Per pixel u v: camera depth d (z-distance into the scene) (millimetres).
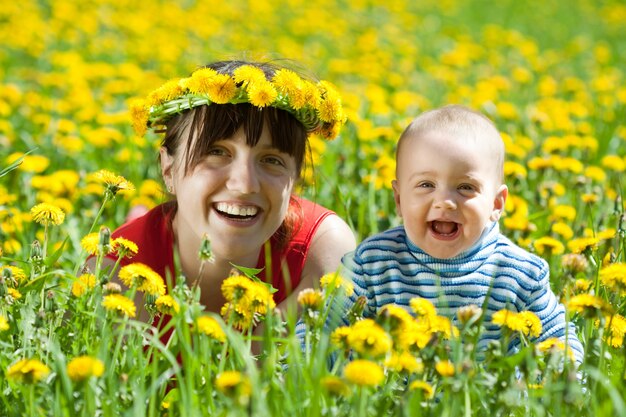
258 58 3834
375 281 3168
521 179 4785
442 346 2467
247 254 3238
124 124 6660
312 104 3182
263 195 3166
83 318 2807
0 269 3207
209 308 3529
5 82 8500
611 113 7633
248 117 3113
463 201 2973
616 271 2602
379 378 2131
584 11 18125
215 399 2463
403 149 3109
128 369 2545
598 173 5004
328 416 2264
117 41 11281
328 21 14062
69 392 2256
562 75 10688
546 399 2293
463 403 2357
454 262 3088
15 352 2623
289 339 2439
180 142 3264
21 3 12539
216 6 13938
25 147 6098
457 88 9273
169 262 3459
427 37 14188
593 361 2568
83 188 4992
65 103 7074
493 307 3080
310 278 3537
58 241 4418
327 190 5070
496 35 13422
